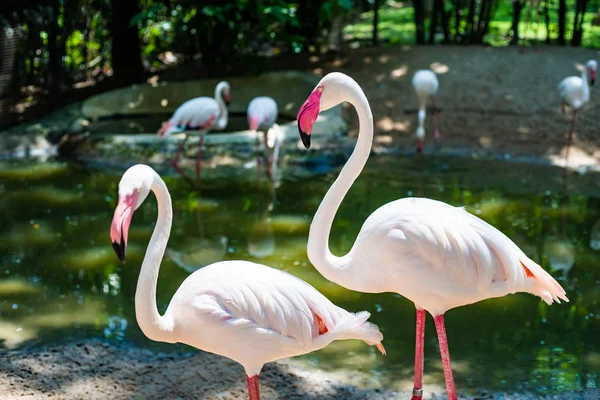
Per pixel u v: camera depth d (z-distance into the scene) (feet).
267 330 9.46
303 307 9.67
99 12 36.27
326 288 15.96
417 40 38.45
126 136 26.99
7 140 27.53
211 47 34.73
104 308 14.88
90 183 23.80
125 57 34.83
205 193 22.90
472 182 23.82
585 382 12.11
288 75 31.99
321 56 35.53
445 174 24.81
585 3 36.42
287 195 22.68
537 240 18.51
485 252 10.20
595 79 29.60
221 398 11.55
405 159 26.84
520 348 13.35
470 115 29.55
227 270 9.74
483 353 13.20
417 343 10.80
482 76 31.71
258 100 24.56
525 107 29.50
